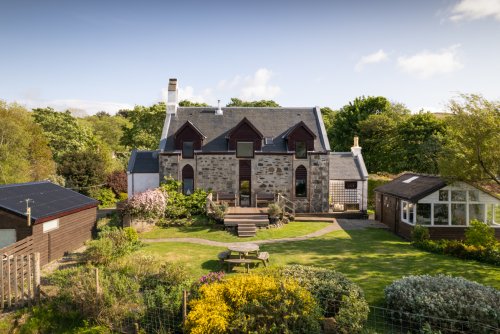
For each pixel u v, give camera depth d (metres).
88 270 13.18
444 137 39.78
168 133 29.69
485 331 8.87
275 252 18.00
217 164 28.72
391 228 24.80
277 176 28.86
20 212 15.63
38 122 46.88
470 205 21.50
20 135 33.84
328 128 59.72
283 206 26.25
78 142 47.75
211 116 30.94
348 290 10.46
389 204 25.53
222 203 25.58
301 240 20.97
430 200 21.16
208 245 19.69
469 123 17.97
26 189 19.23
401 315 9.93
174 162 28.58
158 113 54.19
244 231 22.05
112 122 79.75
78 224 19.97
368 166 48.03
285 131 30.09
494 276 13.96
